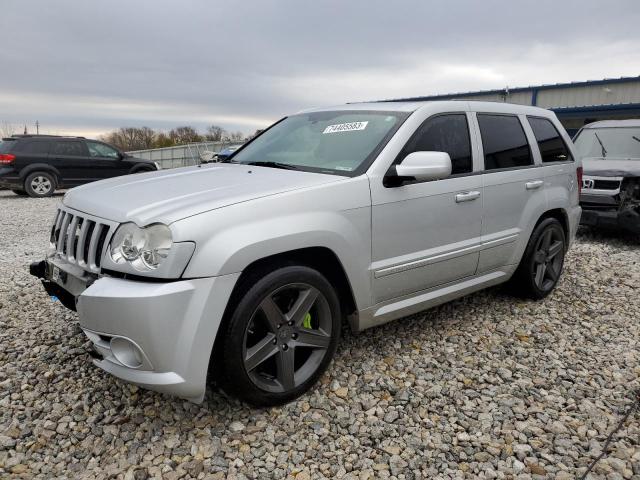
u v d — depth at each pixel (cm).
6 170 1335
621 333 387
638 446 249
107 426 261
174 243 231
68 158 1403
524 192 410
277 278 260
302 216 269
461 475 229
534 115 451
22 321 388
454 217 350
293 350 275
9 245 711
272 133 411
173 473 228
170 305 229
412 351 347
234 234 244
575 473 231
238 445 247
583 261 591
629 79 2034
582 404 286
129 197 274
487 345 360
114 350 240
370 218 299
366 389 298
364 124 349
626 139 784
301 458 239
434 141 347
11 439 249
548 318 412
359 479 227
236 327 249
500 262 399
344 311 318
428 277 342
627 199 684
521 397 293
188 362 235
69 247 277
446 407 281
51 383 299
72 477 225
